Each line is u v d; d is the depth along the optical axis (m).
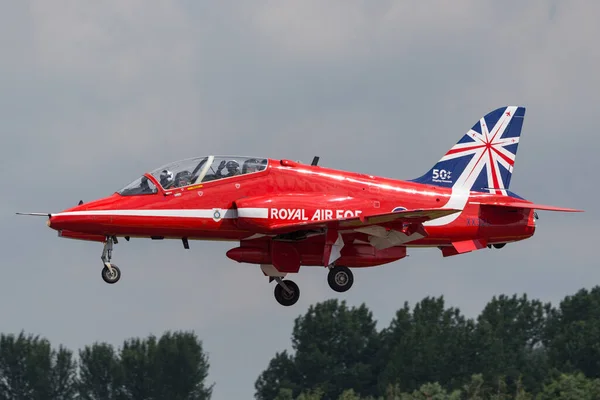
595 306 145.62
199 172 96.06
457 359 139.12
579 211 102.44
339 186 98.44
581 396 112.69
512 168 106.62
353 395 131.25
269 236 98.62
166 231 95.12
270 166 97.38
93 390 148.75
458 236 102.81
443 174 105.44
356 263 99.94
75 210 93.44
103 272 96.69
